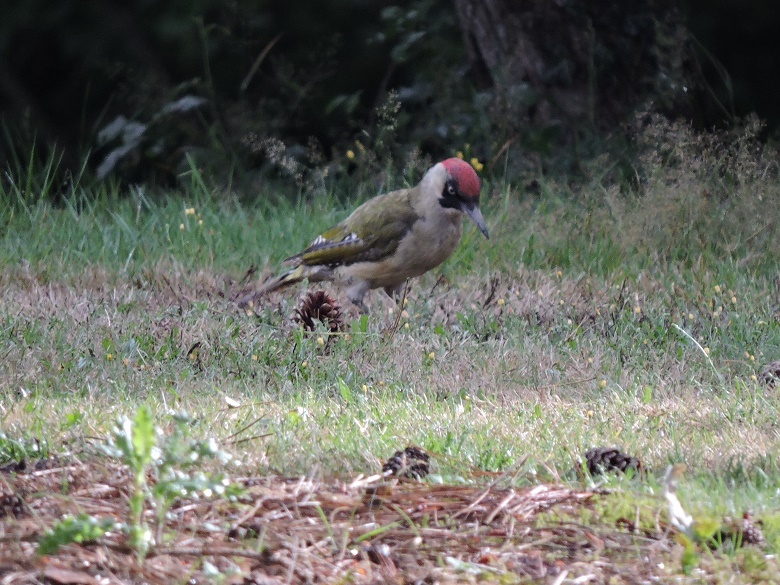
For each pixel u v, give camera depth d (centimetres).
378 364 1067
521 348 1118
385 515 580
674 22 1900
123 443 519
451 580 503
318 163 2002
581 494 609
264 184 1997
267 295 1332
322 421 845
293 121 2252
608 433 830
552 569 520
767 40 2400
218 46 2412
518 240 1554
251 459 709
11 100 2580
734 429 837
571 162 1836
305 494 598
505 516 585
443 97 2038
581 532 564
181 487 521
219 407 897
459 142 1938
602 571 521
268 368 1046
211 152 2042
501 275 1422
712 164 1565
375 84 2466
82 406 874
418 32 2120
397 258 1259
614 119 1900
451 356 1097
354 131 2380
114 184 2166
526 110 1894
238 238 1595
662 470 718
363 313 1252
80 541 494
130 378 1008
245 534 535
